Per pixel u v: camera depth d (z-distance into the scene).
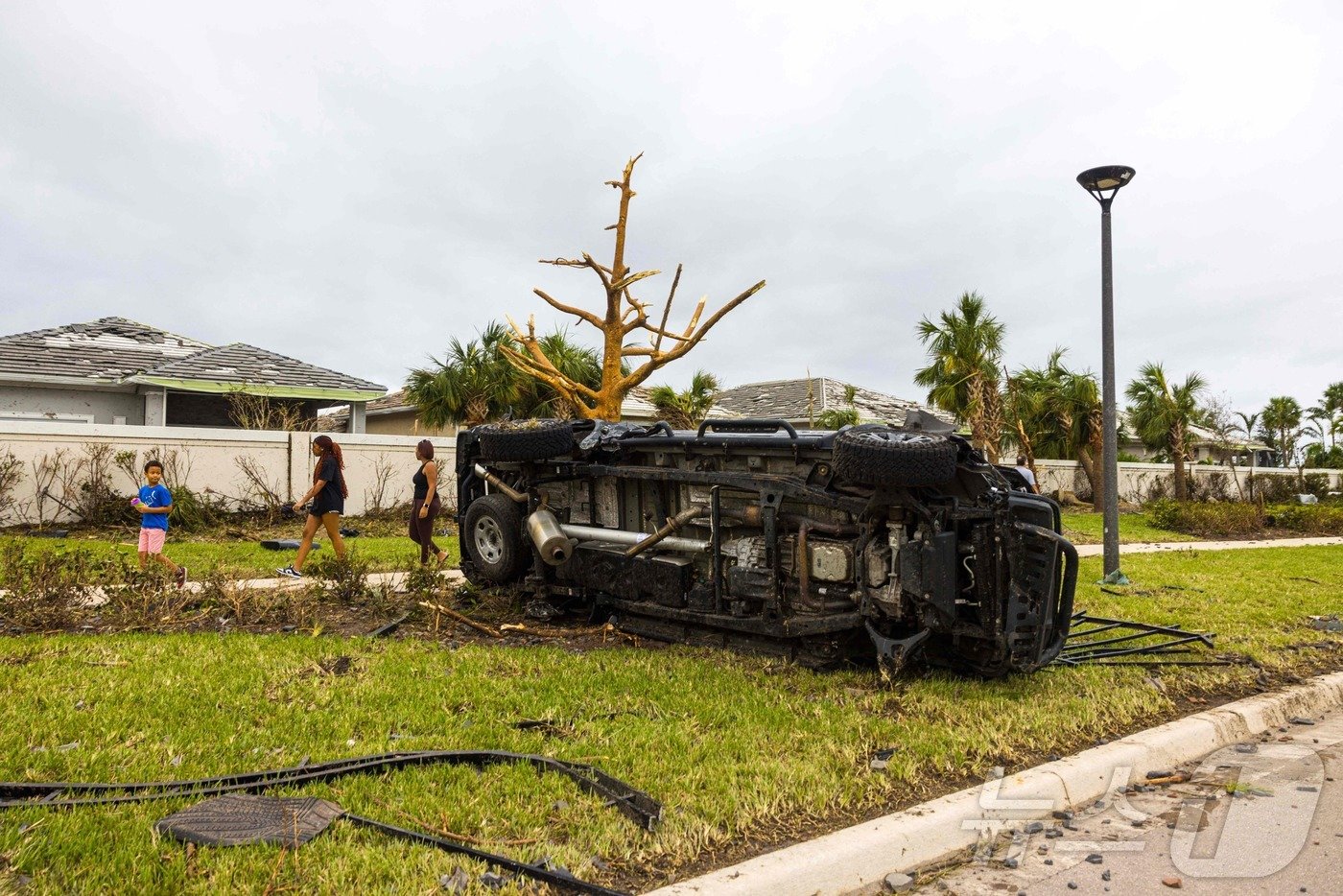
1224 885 3.46
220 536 14.38
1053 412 29.94
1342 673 6.66
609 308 13.83
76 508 14.88
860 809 3.90
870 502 5.70
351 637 6.71
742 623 6.40
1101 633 7.72
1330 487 35.06
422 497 9.95
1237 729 5.38
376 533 15.38
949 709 5.22
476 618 7.62
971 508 5.56
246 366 22.52
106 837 3.23
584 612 7.67
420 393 22.16
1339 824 4.06
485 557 8.03
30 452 14.66
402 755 4.09
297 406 22.66
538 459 7.45
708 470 6.68
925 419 5.92
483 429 7.93
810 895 3.27
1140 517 24.78
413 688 5.29
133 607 7.21
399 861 3.15
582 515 7.71
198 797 3.64
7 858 3.03
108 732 4.36
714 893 3.08
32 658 5.77
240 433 16.56
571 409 21.22
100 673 5.42
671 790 3.91
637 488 7.35
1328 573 12.37
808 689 5.65
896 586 5.69
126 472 15.47
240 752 4.17
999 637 5.47
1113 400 11.10
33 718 4.52
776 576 6.20
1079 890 3.41
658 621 7.05
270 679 5.39
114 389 20.86
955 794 4.08
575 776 3.95
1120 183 11.08
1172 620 8.30
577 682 5.55
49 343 21.34
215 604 7.54
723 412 29.70
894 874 3.50
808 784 4.03
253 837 3.24
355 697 5.09
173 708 4.77
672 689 5.51
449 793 3.77
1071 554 5.66
